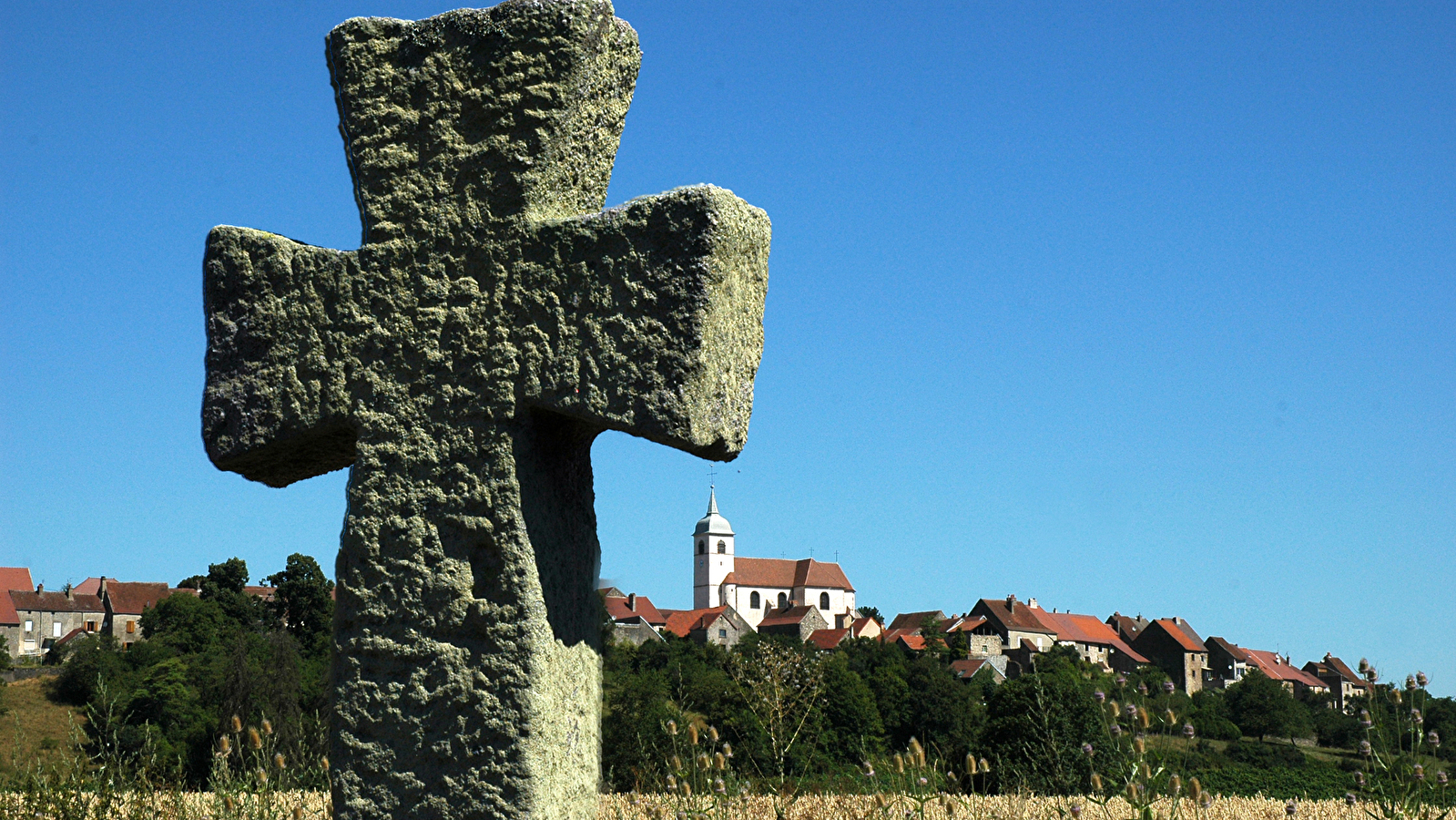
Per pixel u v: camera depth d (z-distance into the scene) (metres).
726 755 6.46
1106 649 107.69
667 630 103.12
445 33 4.62
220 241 4.80
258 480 5.04
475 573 4.36
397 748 4.33
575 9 4.53
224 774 6.33
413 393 4.49
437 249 4.53
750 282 4.62
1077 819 5.90
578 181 4.65
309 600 61.38
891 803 6.29
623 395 4.28
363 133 4.66
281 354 4.68
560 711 4.40
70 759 6.12
